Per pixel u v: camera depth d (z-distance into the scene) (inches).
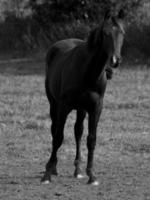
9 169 447.2
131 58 1264.8
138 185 394.0
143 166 458.9
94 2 1459.2
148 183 400.5
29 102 788.0
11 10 1782.7
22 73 1169.4
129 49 1280.8
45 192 373.4
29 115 690.2
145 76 1076.5
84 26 1401.3
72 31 1412.4
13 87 949.8
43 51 1439.5
